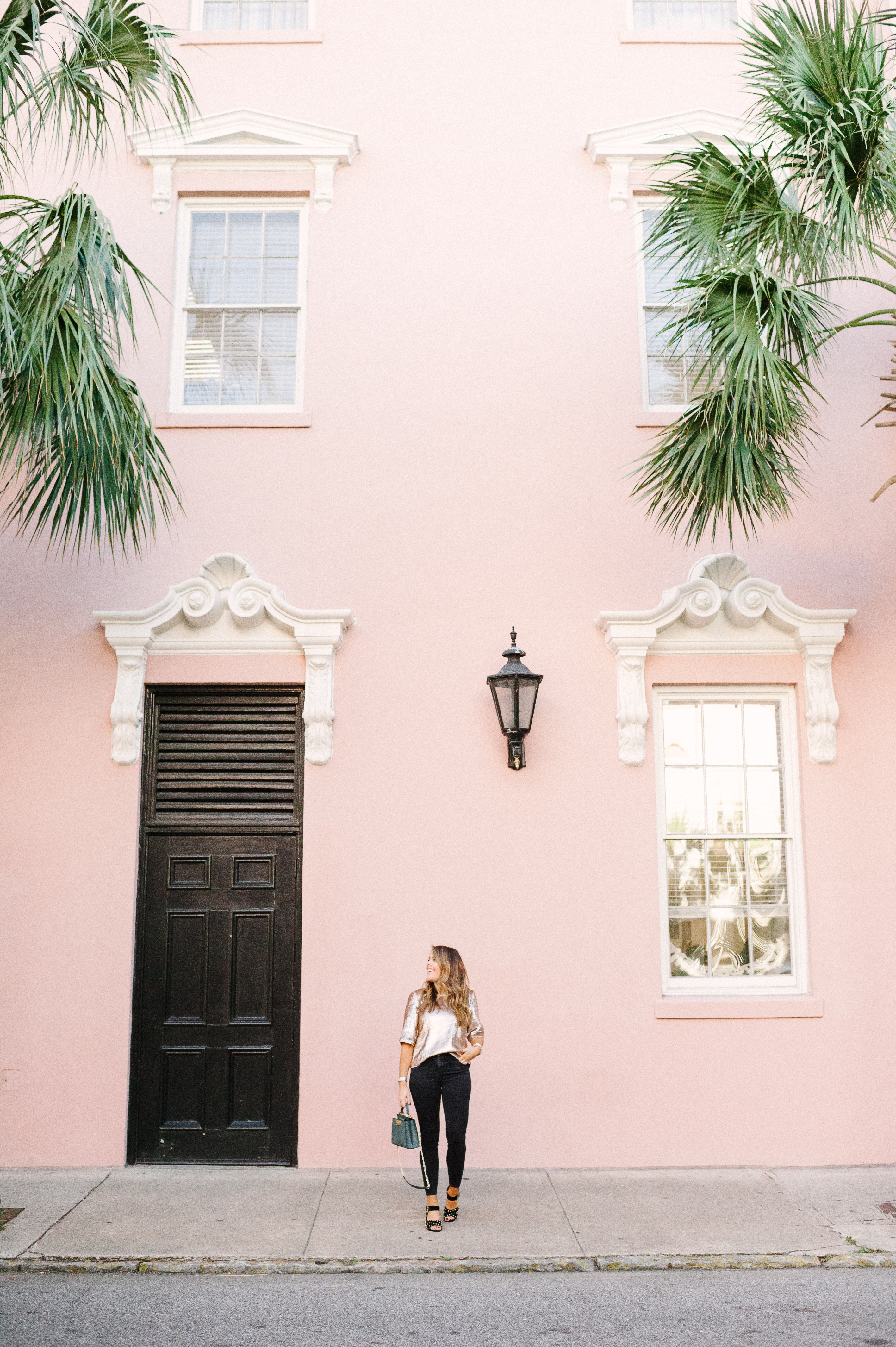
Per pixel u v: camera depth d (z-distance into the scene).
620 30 8.52
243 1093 7.23
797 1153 7.10
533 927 7.34
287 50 8.47
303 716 7.50
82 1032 7.18
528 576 7.76
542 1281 5.32
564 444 7.93
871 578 7.82
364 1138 7.09
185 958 7.38
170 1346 4.59
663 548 7.81
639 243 8.27
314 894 7.35
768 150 6.52
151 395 8.02
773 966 7.55
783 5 7.90
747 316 6.30
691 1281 5.32
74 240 5.84
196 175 8.34
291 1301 5.08
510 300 8.12
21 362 5.61
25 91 6.68
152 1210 6.22
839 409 8.02
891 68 7.86
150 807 7.53
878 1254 5.54
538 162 8.30
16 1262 5.47
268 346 8.26
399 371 8.02
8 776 7.45
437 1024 6.07
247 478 7.86
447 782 7.50
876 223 6.34
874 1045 7.26
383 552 7.78
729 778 7.72
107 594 7.69
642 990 7.28
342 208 8.24
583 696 7.62
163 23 8.66
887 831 7.51
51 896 7.32
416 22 8.51
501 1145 7.09
